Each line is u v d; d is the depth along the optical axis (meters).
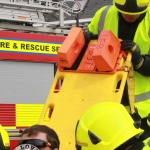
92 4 14.41
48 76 8.44
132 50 4.42
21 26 8.26
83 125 3.27
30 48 8.27
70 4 9.43
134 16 4.50
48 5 8.38
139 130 3.23
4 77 8.19
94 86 4.35
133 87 4.38
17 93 8.28
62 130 4.25
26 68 8.31
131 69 4.41
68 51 4.49
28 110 8.33
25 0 8.29
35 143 3.11
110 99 4.21
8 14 8.10
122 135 3.17
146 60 4.50
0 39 8.07
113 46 4.39
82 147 3.23
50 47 8.39
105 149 3.15
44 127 3.18
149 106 4.62
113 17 4.77
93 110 3.31
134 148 3.17
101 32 4.46
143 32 4.62
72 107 4.34
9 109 8.20
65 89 4.45
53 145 3.15
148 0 4.40
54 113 4.35
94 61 4.31
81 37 4.66
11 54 8.16
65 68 4.60
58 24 8.46
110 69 4.31
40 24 8.56
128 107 4.50
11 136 7.78
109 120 3.21
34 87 8.38
